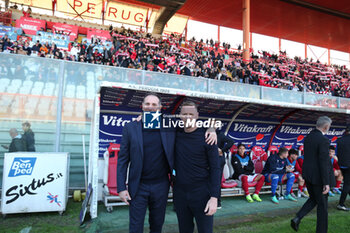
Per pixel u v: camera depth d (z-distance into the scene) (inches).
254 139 269.9
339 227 147.3
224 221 152.3
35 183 156.5
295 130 291.6
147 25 1009.5
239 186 214.7
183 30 1146.7
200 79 307.1
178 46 836.6
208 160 81.5
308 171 134.1
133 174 83.9
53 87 224.7
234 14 1110.4
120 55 546.9
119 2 962.7
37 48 482.9
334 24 1216.2
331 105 413.7
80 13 941.2
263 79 705.0
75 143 229.8
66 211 166.1
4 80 210.7
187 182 82.7
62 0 912.9
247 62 803.4
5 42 442.6
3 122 207.6
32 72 219.8
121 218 154.5
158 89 168.2
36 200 155.7
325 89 861.8
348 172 187.3
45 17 773.3
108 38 716.7
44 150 215.9
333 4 1032.2
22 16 731.4
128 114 215.5
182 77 292.8
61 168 162.7
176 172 86.3
